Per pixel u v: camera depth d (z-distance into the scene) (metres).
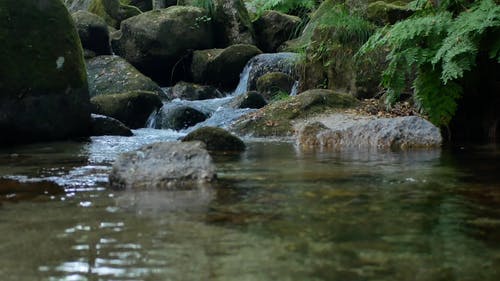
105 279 1.52
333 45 8.91
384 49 8.10
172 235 1.95
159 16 13.75
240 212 2.29
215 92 12.70
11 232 2.03
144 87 11.83
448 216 2.18
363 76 8.27
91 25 13.45
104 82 12.05
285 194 2.69
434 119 5.54
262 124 7.14
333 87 8.84
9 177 3.49
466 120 5.88
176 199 2.61
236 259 1.66
